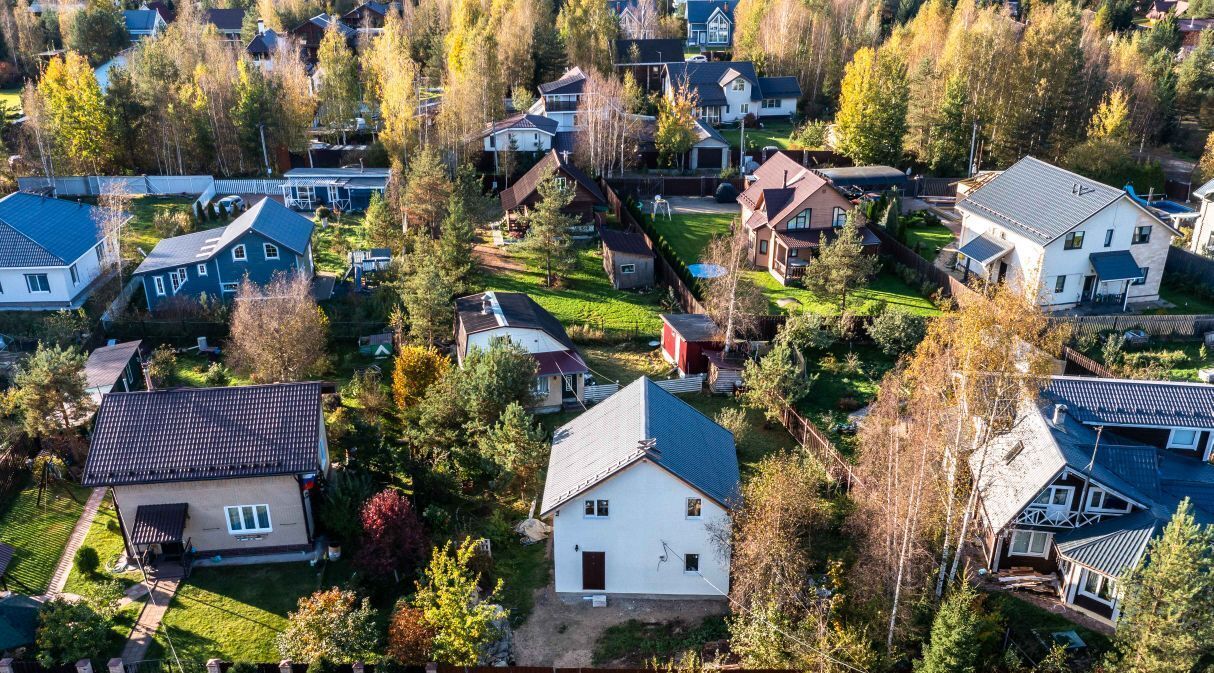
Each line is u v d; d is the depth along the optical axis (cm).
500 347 4341
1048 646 3180
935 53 10694
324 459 3897
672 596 3481
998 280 6269
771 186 6994
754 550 3175
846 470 3922
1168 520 3291
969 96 9094
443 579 3038
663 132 8931
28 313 5428
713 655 3156
